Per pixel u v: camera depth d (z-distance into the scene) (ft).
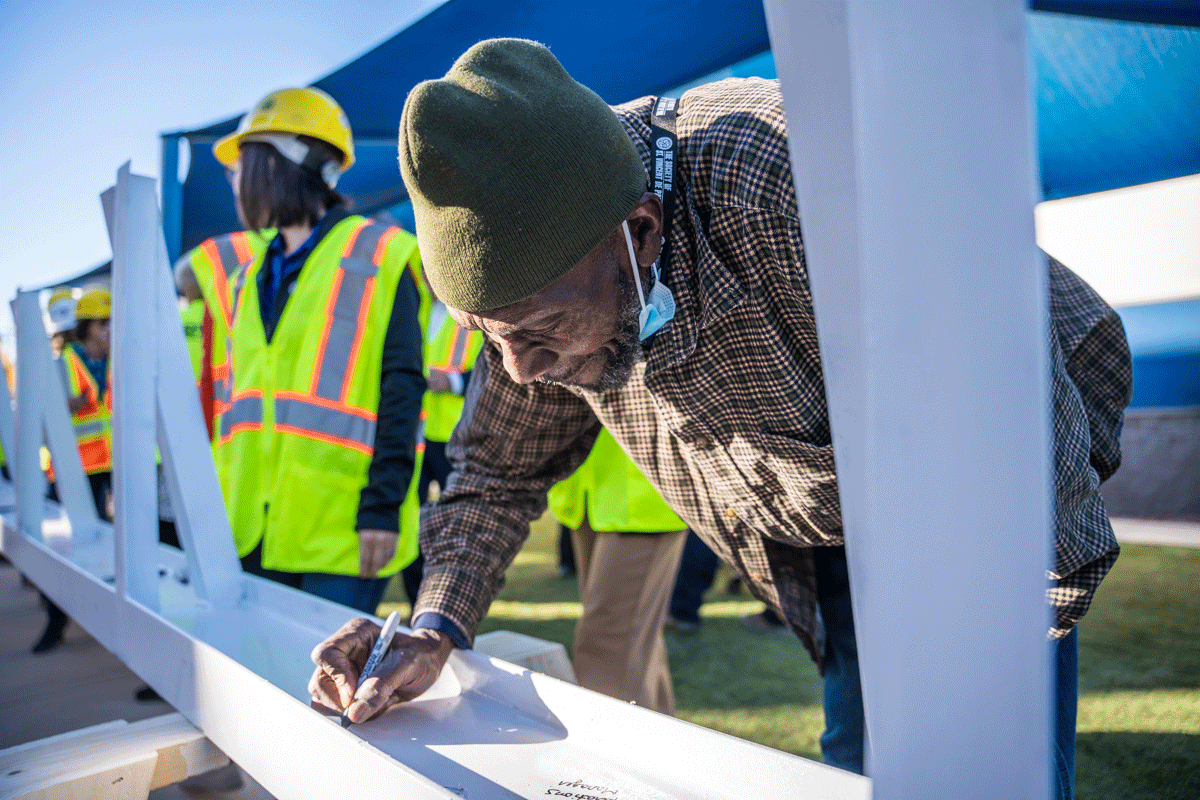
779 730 6.64
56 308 15.72
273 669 3.29
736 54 5.58
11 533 7.17
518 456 3.64
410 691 2.94
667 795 2.19
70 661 9.29
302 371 6.00
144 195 4.15
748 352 2.79
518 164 2.15
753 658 8.79
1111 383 3.07
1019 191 1.22
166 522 7.81
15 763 2.75
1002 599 1.28
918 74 1.15
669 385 2.98
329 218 6.33
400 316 6.11
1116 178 7.22
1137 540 14.24
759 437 2.98
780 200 2.49
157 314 4.20
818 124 1.18
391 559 5.96
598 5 5.13
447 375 10.36
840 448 1.23
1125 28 5.57
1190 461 16.84
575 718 2.60
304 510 5.85
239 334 6.41
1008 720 1.30
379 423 5.99
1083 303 3.02
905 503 1.20
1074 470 2.52
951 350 1.21
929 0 1.16
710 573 10.01
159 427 4.36
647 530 5.56
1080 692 7.20
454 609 3.30
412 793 1.92
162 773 2.88
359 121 11.10
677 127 2.79
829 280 1.20
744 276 2.66
